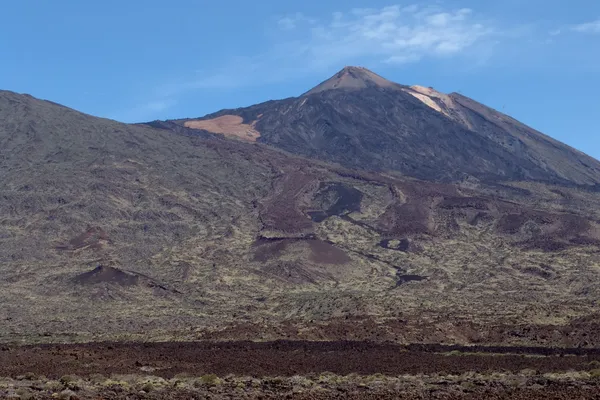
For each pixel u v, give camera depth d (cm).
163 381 5350
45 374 5738
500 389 5041
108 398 4509
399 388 5119
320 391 4947
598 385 5172
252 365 6544
